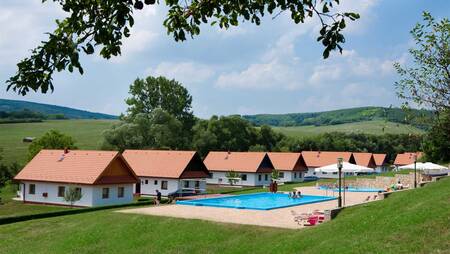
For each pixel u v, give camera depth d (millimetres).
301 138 120312
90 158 50188
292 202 43500
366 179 58938
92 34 7125
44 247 25062
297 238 19969
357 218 20359
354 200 41688
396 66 18156
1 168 57156
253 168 77688
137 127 86000
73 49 6824
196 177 62031
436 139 18156
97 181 46719
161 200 47781
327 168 38719
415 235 16422
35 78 6812
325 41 8109
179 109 105250
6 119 180625
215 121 102375
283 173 85625
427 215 17953
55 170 50469
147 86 103438
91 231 26344
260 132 113000
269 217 28469
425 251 14883
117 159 49688
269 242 21016
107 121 192125
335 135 126312
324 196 46500
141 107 101750
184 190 59719
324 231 19766
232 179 75812
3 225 32250
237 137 104125
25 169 52562
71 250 23781
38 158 53719
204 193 59188
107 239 24828
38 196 50688
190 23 9141
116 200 49250
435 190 22703
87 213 35031
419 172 59500
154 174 61219
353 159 98375
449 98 17406
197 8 9023
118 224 27156
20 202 51688
